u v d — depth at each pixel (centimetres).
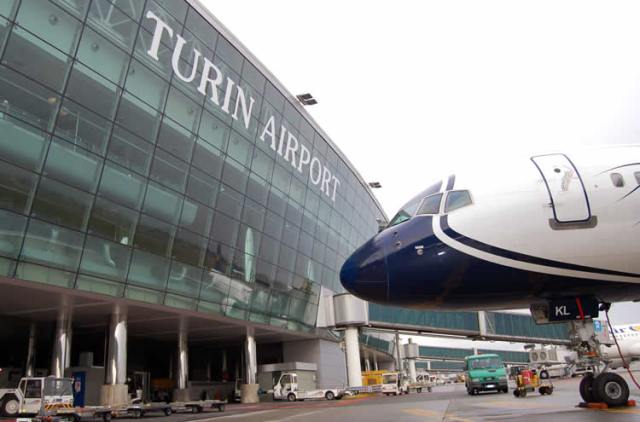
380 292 1223
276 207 4112
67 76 2480
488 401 2339
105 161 2670
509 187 1179
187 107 3181
